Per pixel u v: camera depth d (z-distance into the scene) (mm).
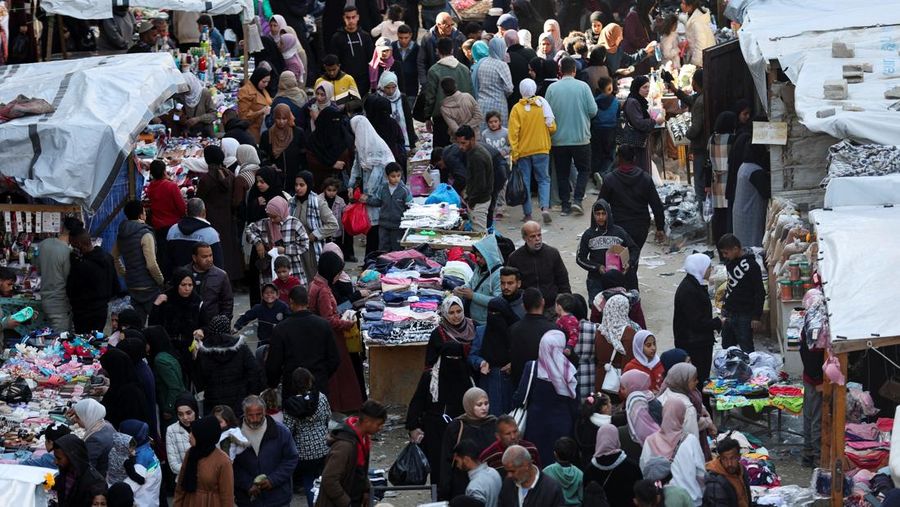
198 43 46906
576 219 39844
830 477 22641
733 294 28328
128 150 31234
